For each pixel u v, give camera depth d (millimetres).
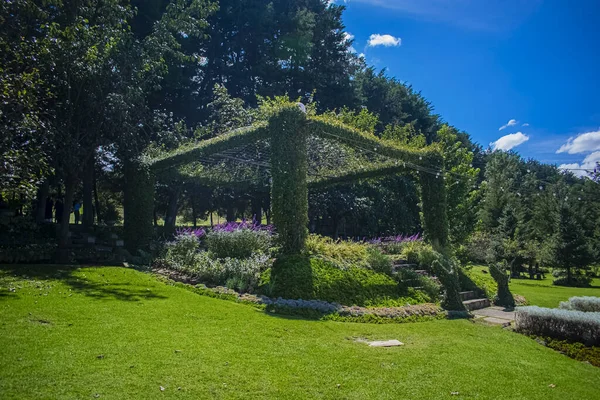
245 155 12727
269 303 7375
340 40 26516
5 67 8953
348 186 21625
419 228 26297
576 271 22391
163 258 11352
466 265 15359
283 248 9281
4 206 14328
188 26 15844
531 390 4344
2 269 8844
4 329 4684
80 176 14594
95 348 4355
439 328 7078
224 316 6230
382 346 5527
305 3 25703
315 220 23625
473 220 17062
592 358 6000
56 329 4859
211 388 3680
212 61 22438
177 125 16453
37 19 11516
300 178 9344
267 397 3609
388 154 11266
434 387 4164
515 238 24969
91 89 11664
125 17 13781
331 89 24812
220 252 10180
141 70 13680
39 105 10789
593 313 7000
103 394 3383
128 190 13375
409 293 9219
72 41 11102
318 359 4676
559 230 22312
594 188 28938
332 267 9008
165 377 3807
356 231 25484
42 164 8836
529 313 7285
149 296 7238
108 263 11289
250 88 23047
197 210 24938
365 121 13352
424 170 12375
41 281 7809
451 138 17328
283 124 9305
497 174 30844
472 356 5426
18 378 3510
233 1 21469
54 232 14000
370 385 4066
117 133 12922
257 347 4898
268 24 22156
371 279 9117
